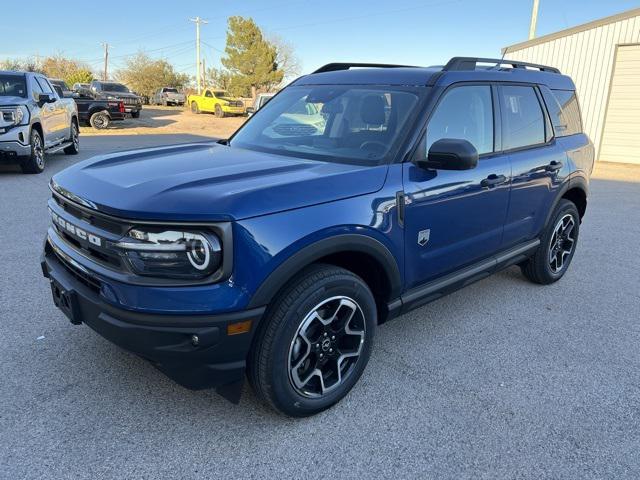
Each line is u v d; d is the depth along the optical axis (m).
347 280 2.68
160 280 2.24
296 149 3.31
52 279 2.78
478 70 3.68
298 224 2.41
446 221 3.25
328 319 2.68
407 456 2.51
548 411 2.91
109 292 2.33
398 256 2.95
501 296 4.66
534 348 3.66
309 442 2.58
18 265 4.78
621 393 3.12
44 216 6.59
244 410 2.81
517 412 2.89
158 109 42.62
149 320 2.24
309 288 2.52
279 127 3.64
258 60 49.81
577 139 4.83
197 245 2.21
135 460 2.41
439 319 4.12
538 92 4.33
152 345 2.28
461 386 3.13
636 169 14.90
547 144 4.38
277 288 2.37
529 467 2.46
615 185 11.77
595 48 16.06
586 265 5.63
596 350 3.66
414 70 3.53
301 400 2.66
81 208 2.50
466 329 3.94
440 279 3.45
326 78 3.90
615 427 2.79
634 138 15.88
